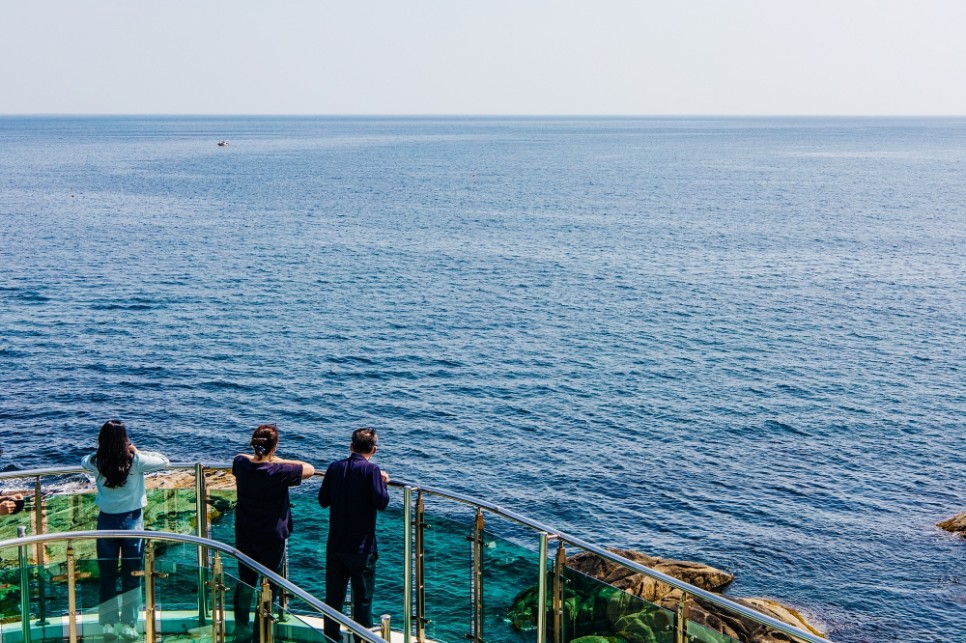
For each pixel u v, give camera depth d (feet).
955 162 649.20
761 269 220.84
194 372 128.77
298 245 245.45
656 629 18.78
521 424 112.37
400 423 111.45
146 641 20.31
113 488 22.95
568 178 481.46
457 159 635.66
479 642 22.41
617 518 88.94
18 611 20.13
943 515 91.45
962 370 139.23
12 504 24.35
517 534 84.02
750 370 136.98
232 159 616.39
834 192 417.49
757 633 32.32
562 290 191.31
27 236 248.52
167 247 236.63
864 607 74.74
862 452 106.83
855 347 151.12
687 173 526.16
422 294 184.03
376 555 23.89
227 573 20.16
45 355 135.33
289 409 115.24
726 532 86.63
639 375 132.98
